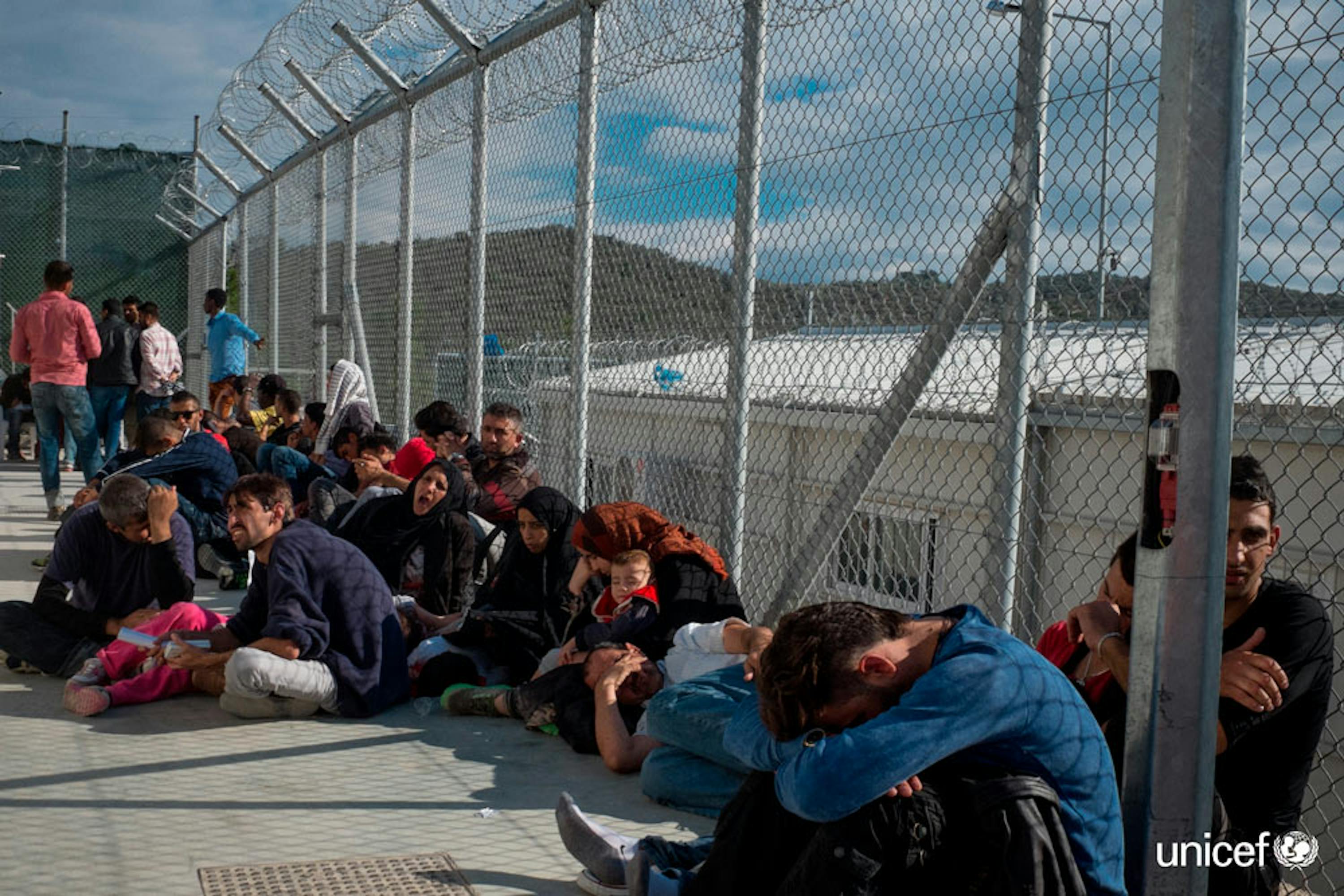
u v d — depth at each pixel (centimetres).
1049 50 326
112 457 1129
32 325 959
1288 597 250
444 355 745
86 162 2038
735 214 444
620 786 386
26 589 680
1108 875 221
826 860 220
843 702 231
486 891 296
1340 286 267
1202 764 216
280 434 913
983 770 225
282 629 441
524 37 599
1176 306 211
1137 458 318
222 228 1619
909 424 400
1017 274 332
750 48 435
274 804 356
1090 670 280
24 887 287
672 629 432
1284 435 286
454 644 500
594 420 576
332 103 927
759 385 457
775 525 459
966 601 374
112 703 459
